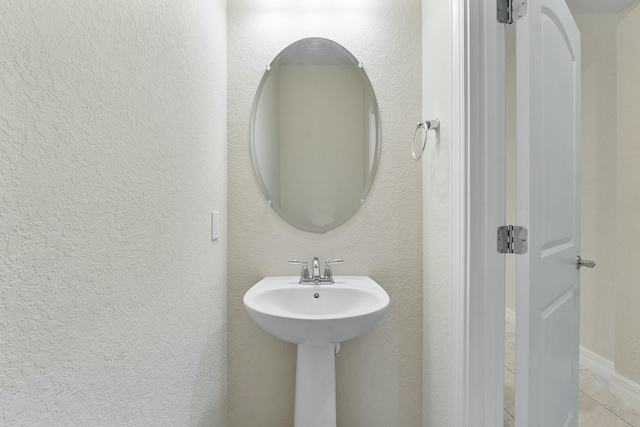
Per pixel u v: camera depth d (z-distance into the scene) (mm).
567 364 1407
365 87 1639
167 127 952
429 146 1524
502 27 1147
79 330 608
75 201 597
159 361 909
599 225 2354
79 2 603
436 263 1431
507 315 3119
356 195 1639
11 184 474
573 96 1417
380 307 1203
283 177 1628
